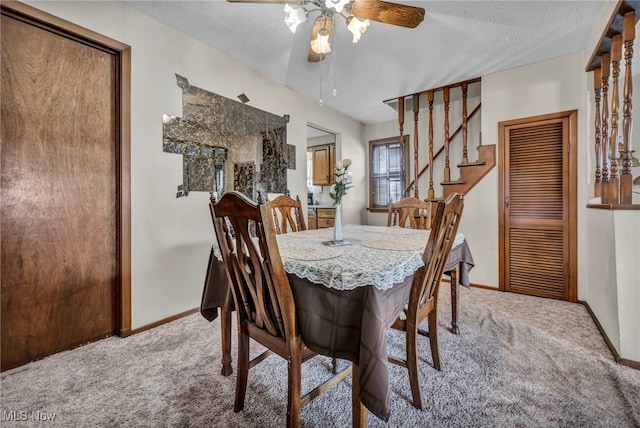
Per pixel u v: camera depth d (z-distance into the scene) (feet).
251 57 9.05
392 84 11.03
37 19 5.53
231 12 6.95
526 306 8.63
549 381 5.03
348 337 3.47
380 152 16.08
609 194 6.49
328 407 4.49
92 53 6.42
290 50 8.65
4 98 5.35
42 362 5.69
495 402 4.53
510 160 9.94
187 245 8.01
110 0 6.49
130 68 6.84
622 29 6.24
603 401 4.51
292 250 4.76
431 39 8.00
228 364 5.28
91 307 6.49
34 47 5.65
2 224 5.39
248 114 9.62
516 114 9.75
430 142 11.51
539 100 9.37
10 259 5.48
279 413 4.36
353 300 3.48
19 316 5.58
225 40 8.14
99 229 6.59
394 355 5.97
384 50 8.55
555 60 9.11
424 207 8.72
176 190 7.75
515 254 9.92
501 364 5.57
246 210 3.40
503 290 10.11
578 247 8.86
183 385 5.01
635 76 9.40
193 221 8.14
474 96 12.43
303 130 12.00
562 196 9.09
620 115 8.96
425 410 4.37
